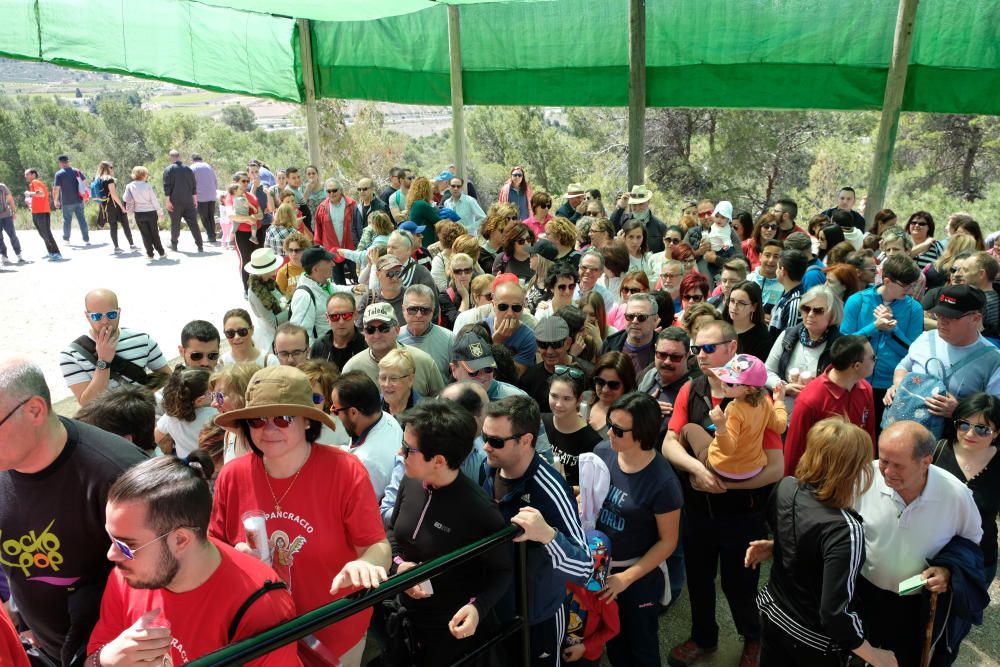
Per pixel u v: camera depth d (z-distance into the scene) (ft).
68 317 34.65
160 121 151.43
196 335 15.70
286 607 7.00
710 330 12.78
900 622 9.98
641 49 36.01
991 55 31.60
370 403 12.09
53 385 26.55
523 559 8.70
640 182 37.63
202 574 6.64
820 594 9.33
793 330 16.22
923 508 9.64
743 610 12.83
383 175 79.10
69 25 39.09
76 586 7.96
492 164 67.97
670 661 13.26
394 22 43.01
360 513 8.51
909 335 16.74
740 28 35.32
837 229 26.91
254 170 49.98
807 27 34.14
